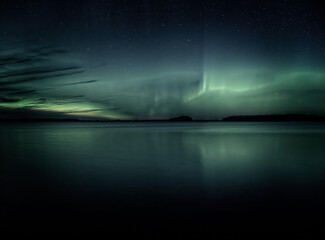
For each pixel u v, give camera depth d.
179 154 8.62
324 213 3.03
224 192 3.96
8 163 7.03
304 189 4.11
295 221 2.80
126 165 6.58
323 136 17.58
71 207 3.29
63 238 2.43
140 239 2.41
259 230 2.59
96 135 20.56
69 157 8.17
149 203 3.44
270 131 25.05
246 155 8.30
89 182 4.70
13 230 2.61
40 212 3.12
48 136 19.77
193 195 3.81
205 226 2.69
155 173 5.51
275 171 5.65
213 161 7.12
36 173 5.59
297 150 9.62
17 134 22.86
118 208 3.25
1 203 3.47
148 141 14.11
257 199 3.58
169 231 2.57
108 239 2.41
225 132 23.61
